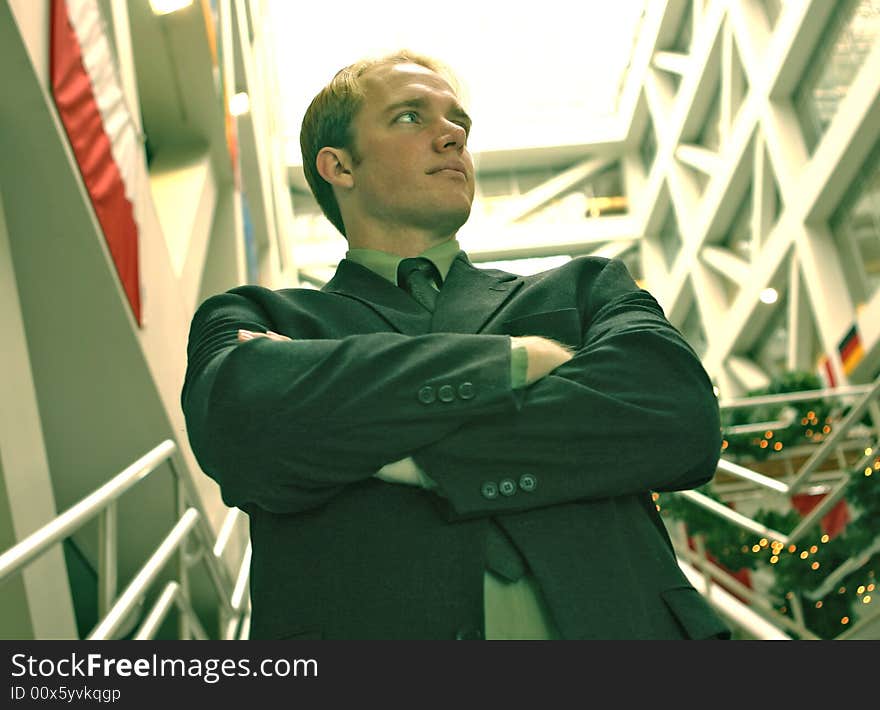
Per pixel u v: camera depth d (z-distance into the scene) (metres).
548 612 0.59
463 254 0.87
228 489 0.64
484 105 19.91
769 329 13.76
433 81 0.91
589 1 19.03
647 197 18.27
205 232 6.00
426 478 0.62
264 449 0.61
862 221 10.55
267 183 11.10
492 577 0.60
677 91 17.64
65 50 2.86
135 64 6.00
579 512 0.63
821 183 10.82
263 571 0.63
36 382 3.40
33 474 2.44
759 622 3.64
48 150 2.75
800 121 12.24
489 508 0.60
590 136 19.38
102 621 1.76
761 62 12.72
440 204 0.85
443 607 0.58
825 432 5.45
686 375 0.68
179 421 3.92
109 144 3.37
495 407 0.62
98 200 3.07
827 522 4.30
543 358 0.65
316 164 0.94
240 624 3.34
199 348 0.75
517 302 0.78
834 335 10.59
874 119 9.70
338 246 18.36
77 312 3.21
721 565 4.30
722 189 14.34
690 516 4.14
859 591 3.38
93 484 3.75
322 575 0.60
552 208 19.69
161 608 2.15
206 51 5.99
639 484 0.63
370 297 0.80
